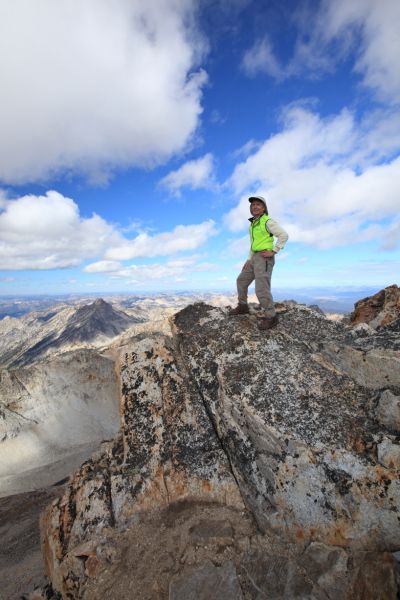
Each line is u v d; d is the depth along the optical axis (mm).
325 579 2297
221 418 3393
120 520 3037
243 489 2994
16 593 3602
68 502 3232
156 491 3150
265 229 3877
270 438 2941
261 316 4453
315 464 2699
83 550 2848
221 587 2375
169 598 2371
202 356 3992
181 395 3719
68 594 2781
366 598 2129
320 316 4496
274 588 2322
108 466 3441
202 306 4906
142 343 4141
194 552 2633
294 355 3709
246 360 3711
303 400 3172
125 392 3818
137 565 2668
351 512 2492
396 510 2400
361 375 3277
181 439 3426
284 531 2654
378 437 2723
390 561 2205
